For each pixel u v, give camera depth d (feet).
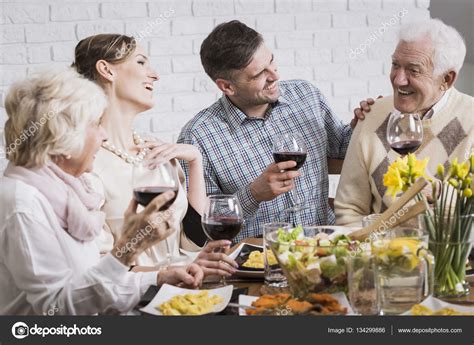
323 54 11.82
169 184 5.11
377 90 12.12
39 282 5.20
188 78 11.27
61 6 10.66
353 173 8.25
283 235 5.36
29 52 10.59
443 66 7.50
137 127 11.07
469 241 5.16
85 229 5.52
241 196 7.88
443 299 5.18
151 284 5.47
